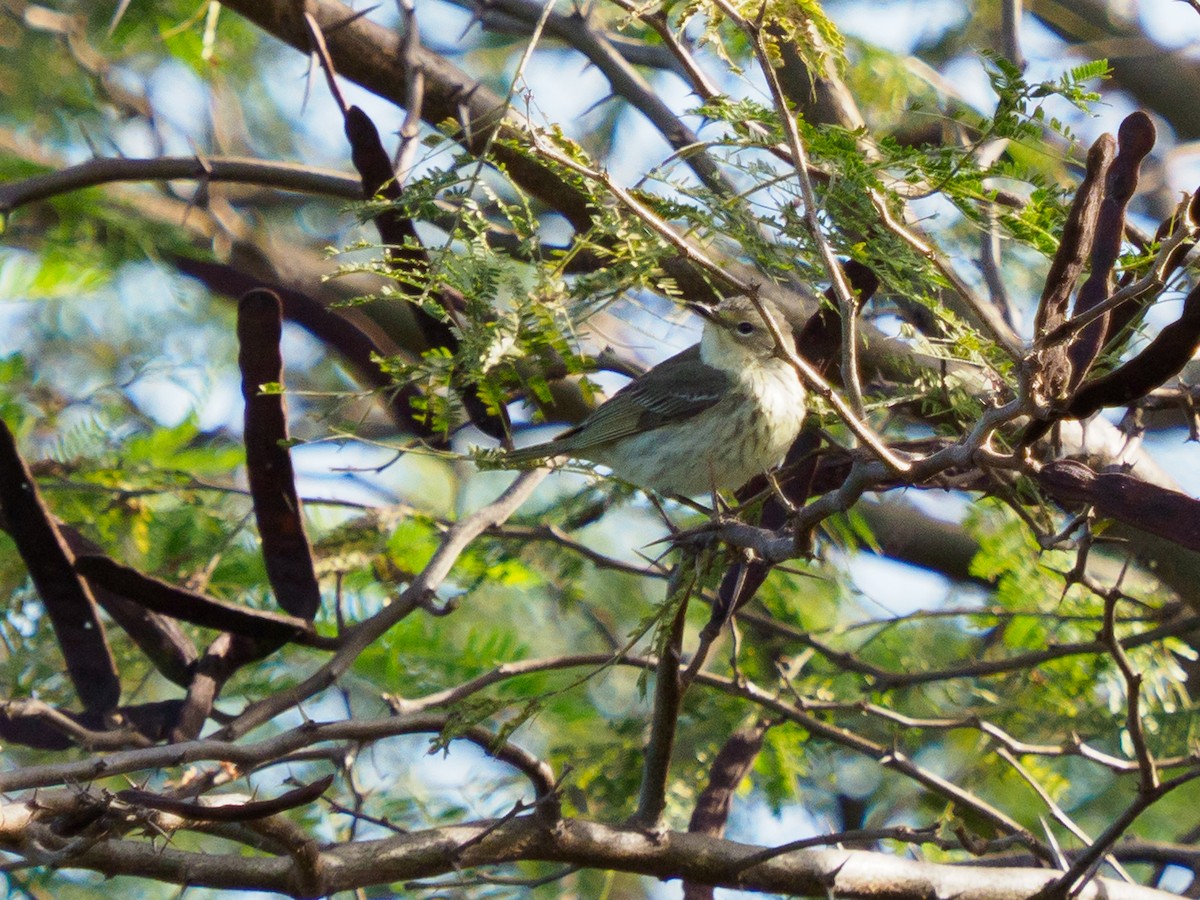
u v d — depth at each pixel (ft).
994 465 19.22
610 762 40.29
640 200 24.21
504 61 58.65
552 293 25.52
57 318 43.42
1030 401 18.22
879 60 40.11
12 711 28.40
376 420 51.06
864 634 45.93
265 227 57.72
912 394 30.27
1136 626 41.93
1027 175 22.36
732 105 22.84
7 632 36.11
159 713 29.76
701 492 40.68
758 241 24.04
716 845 28.60
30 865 23.54
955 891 29.89
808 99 35.58
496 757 26.73
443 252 24.23
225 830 25.89
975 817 36.60
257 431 29.37
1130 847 34.30
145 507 38.91
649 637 48.03
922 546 49.49
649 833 28.22
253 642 30.25
